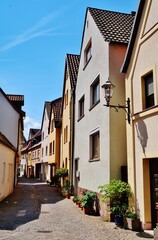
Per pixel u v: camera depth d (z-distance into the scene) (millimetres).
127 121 9562
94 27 13484
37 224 9133
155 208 8031
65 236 7555
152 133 8047
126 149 10383
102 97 11508
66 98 22625
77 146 16719
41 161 40125
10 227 8617
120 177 10086
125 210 8945
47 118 36344
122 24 13281
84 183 14031
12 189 21141
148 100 8672
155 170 8195
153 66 8258
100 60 12141
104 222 9477
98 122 11992
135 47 9414
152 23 8523
